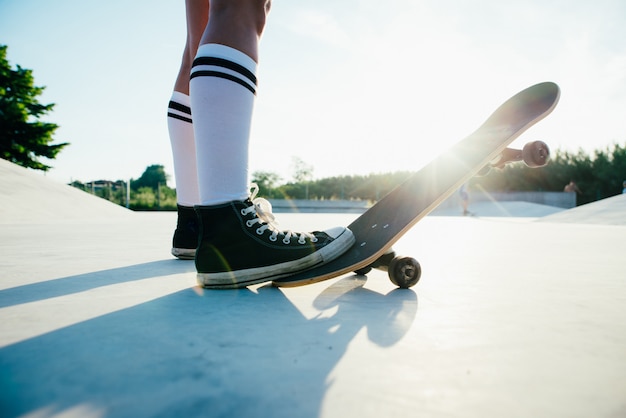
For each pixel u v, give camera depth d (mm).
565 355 625
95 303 943
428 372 549
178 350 620
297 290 1135
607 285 1238
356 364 572
